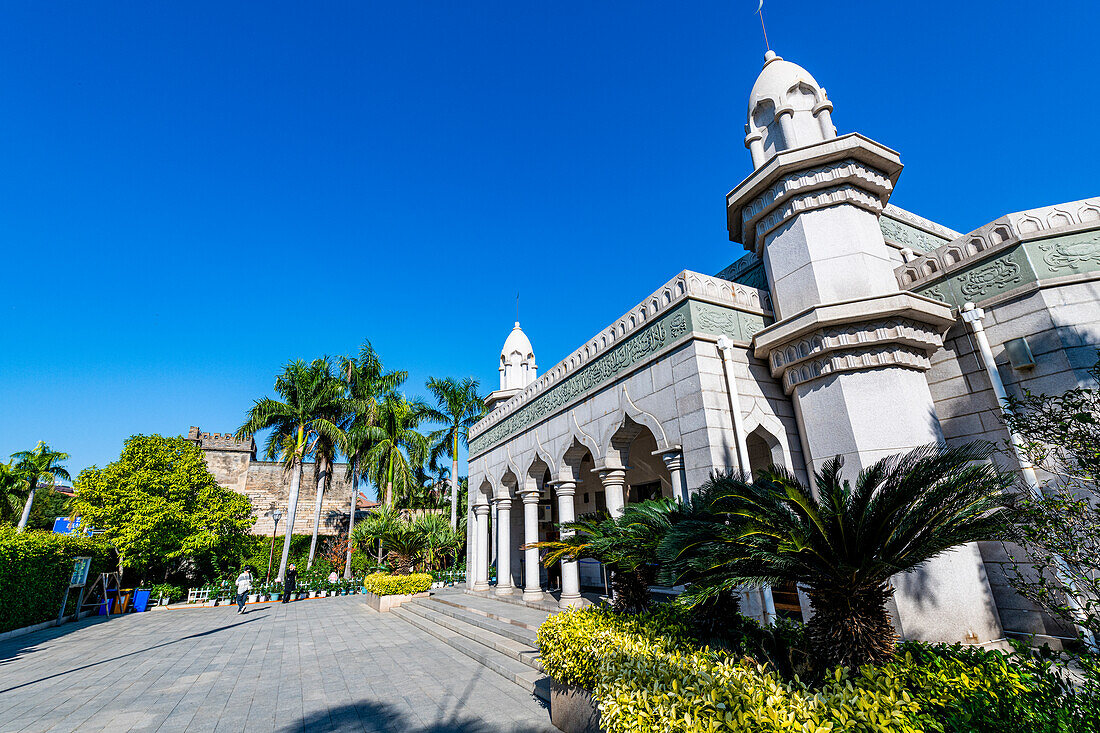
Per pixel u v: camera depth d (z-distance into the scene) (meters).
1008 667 3.69
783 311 10.00
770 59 11.54
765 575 4.62
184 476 22.45
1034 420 5.36
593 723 5.25
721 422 9.05
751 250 12.25
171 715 6.88
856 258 9.31
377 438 29.91
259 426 28.42
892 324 8.40
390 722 6.43
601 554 6.95
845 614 4.38
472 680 8.20
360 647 11.40
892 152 9.84
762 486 5.50
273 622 15.86
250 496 34.88
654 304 10.74
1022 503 5.00
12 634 13.79
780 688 3.81
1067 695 3.16
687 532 5.00
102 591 19.69
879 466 4.67
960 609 7.33
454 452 31.05
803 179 9.79
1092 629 4.09
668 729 3.90
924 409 8.48
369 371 31.58
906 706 3.28
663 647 5.13
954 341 8.97
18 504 37.34
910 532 4.36
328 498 36.97
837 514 4.32
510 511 17.19
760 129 11.23
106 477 21.12
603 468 11.53
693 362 9.31
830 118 10.67
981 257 8.77
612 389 11.62
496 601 14.91
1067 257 8.08
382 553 29.22
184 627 15.14
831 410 8.72
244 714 6.88
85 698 7.71
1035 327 7.97
